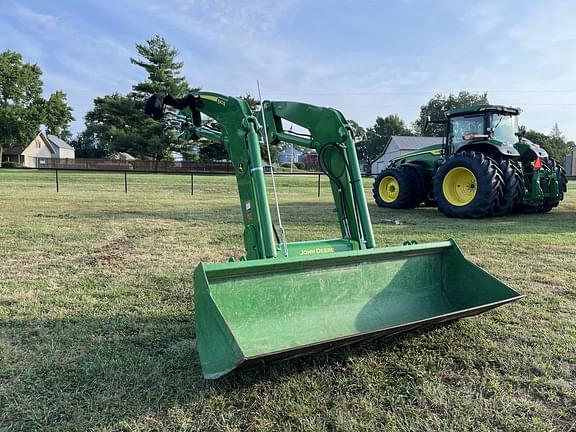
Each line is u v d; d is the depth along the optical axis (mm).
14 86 51188
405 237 6336
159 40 39250
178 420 2029
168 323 3119
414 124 75062
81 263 4750
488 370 2520
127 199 11836
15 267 4555
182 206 10312
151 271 4457
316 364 2539
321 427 1998
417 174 10250
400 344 2809
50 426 1973
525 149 8961
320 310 2742
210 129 3660
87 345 2754
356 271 2889
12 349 2680
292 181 23453
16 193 12953
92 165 41719
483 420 2059
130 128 41844
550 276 4320
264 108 3701
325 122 3414
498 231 6941
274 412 2107
